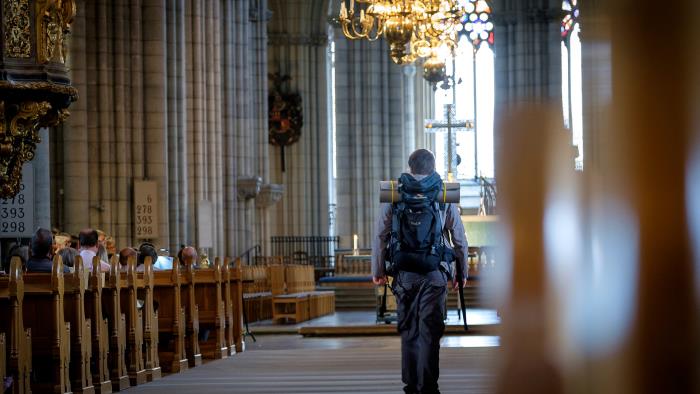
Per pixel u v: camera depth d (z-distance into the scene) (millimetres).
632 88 1160
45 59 13766
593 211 1216
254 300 31188
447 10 28453
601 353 1190
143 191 29281
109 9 29375
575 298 1217
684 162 1145
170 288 16000
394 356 16969
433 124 42750
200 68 36469
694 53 1141
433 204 8688
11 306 10594
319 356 17422
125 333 13453
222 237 37500
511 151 1290
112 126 29203
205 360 17984
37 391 11711
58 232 22453
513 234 1266
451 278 8953
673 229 1146
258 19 47656
